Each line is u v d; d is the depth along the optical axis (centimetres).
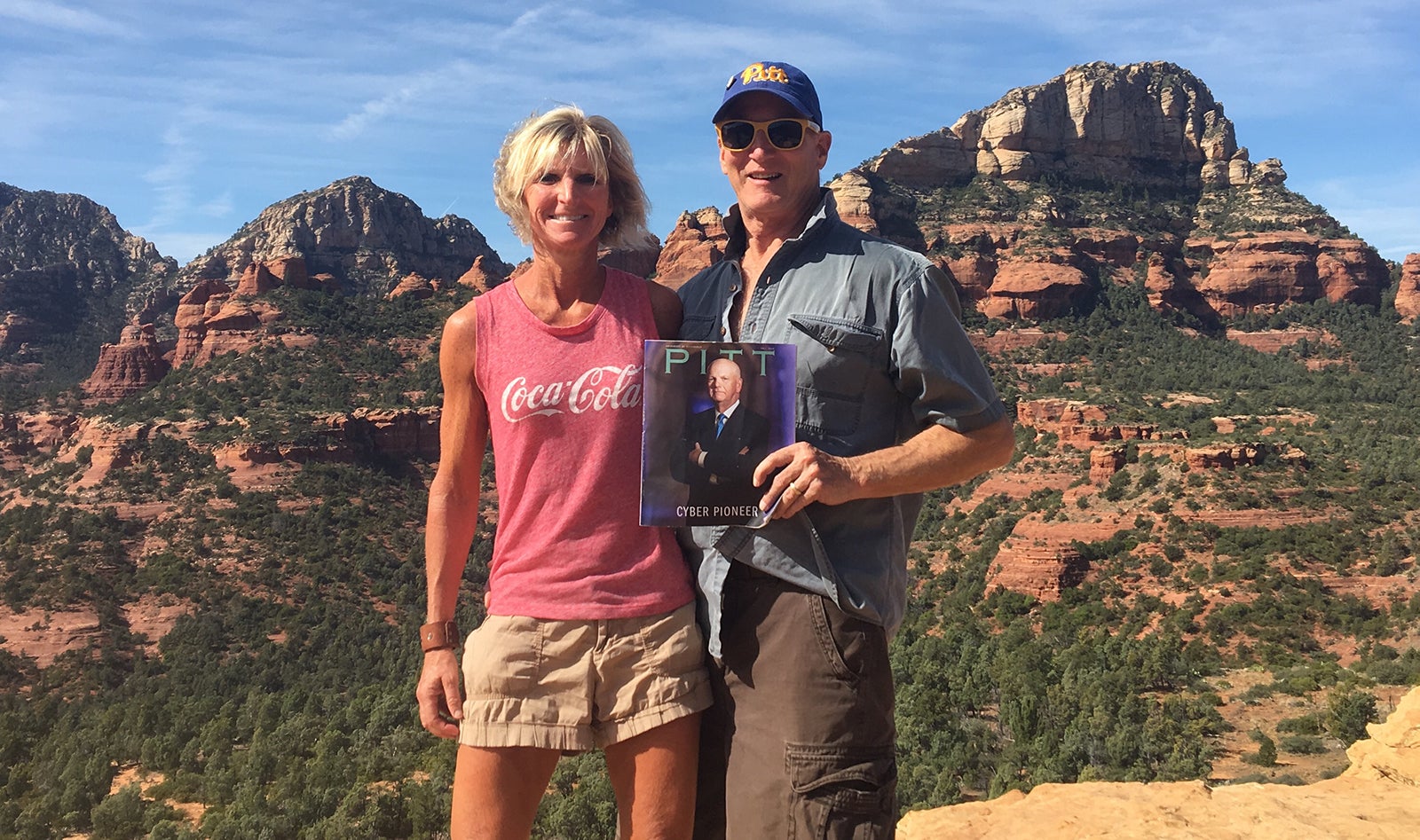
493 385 358
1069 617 7162
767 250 391
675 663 356
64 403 16138
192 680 7644
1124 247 16938
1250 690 5578
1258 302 16425
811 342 353
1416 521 7256
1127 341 14912
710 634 359
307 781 5253
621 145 379
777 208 381
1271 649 6169
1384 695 5103
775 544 350
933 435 341
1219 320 16312
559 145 345
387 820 4541
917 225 17025
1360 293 16388
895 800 358
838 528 355
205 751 6181
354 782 5250
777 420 342
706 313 393
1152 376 13500
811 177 388
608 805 4047
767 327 366
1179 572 7231
